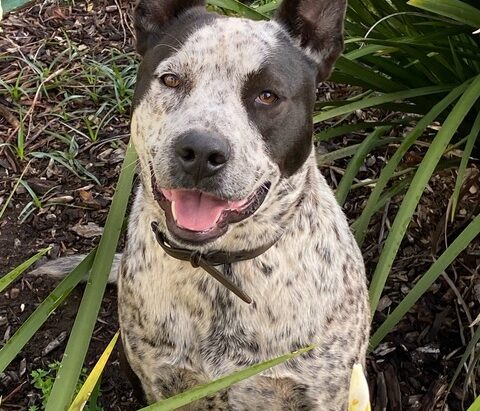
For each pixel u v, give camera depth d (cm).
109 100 136
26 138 132
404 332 112
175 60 78
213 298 82
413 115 127
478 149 117
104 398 108
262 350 83
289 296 82
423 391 108
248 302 80
